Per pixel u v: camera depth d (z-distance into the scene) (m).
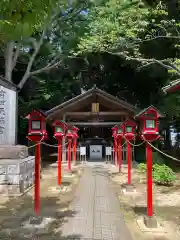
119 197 8.19
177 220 6.09
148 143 5.84
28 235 5.09
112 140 21.77
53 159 20.92
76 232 5.23
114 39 12.39
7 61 16.97
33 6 2.97
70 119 19.73
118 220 5.96
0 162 8.66
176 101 15.43
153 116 5.83
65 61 21.16
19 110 20.27
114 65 20.89
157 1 3.76
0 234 5.15
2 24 2.98
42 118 5.98
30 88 22.36
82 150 17.67
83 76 23.56
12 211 6.75
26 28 3.10
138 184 10.23
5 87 9.46
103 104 17.23
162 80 18.06
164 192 9.00
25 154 9.87
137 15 11.50
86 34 14.13
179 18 14.29
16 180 8.58
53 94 20.92
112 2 10.16
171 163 17.36
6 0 2.88
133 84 21.55
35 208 5.93
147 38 13.81
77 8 16.97
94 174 12.84
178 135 25.50
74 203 7.44
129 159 9.25
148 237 5.04
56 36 19.58
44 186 10.04
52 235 5.08
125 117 17.47
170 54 16.36
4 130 9.46
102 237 4.98
